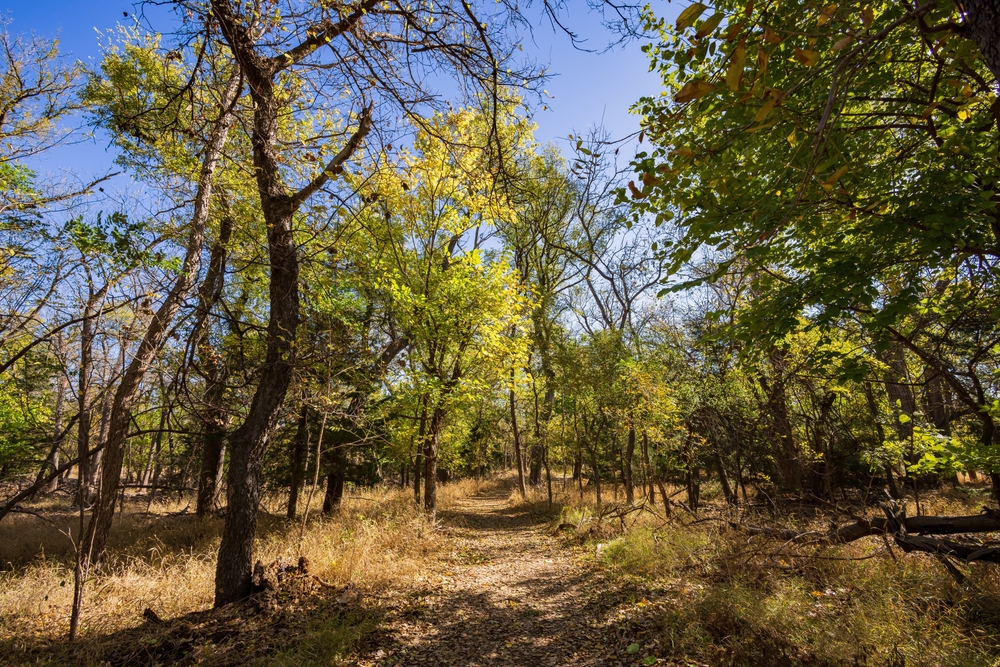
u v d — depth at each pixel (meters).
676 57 3.83
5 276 4.69
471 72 3.62
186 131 4.83
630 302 16.67
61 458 11.66
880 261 3.65
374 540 7.96
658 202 4.16
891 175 4.05
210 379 5.76
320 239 6.63
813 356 4.17
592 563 7.23
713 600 4.47
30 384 7.09
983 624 3.62
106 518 6.64
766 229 3.14
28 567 7.14
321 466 11.58
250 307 8.83
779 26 3.18
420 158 7.82
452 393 10.48
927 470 5.23
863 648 3.33
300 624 4.74
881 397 8.69
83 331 4.62
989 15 1.61
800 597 4.39
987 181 3.22
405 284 9.77
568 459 17.20
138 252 4.61
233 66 4.99
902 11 3.08
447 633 4.78
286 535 8.69
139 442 12.48
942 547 4.45
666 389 9.97
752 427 9.41
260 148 5.57
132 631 4.67
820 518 8.02
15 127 8.73
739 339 4.20
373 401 11.25
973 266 4.19
